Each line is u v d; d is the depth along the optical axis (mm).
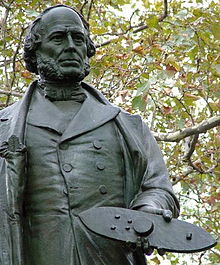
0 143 5082
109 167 5023
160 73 11320
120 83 12289
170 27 12094
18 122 5070
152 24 11945
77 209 4883
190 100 11430
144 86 10953
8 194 4859
